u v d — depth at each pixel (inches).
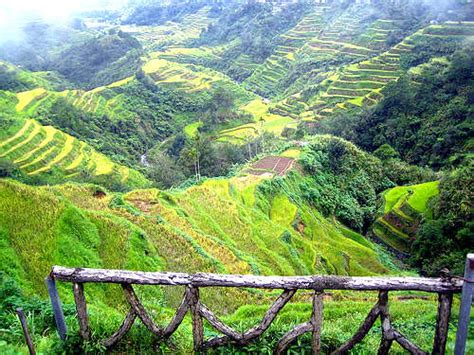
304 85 4507.9
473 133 2253.9
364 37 4658.0
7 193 663.1
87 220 733.3
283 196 1616.6
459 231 1381.6
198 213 1194.0
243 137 3129.9
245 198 1498.5
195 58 6363.2
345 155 2142.0
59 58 6628.9
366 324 240.7
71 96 3858.3
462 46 3265.3
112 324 274.4
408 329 391.9
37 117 3240.7
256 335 243.6
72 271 237.8
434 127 2463.1
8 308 356.5
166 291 664.4
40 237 605.9
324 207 1798.7
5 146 2411.4
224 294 749.9
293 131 2893.7
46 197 697.6
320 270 1211.9
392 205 1812.3
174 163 2556.6
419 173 2165.4
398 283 223.6
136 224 948.6
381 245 1688.0
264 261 1067.9
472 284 208.1
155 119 4111.7
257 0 7421.3
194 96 4537.4
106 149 3169.3
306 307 674.2
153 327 251.9
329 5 6343.5
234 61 5964.6
